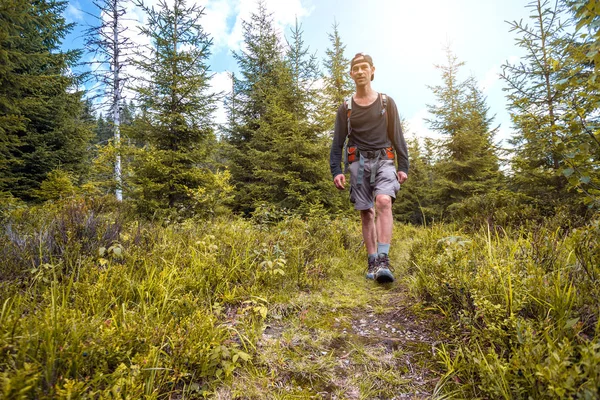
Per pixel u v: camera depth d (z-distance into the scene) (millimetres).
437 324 1932
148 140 7410
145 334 1494
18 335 1278
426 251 2938
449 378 1420
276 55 14109
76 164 11898
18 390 979
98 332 1418
